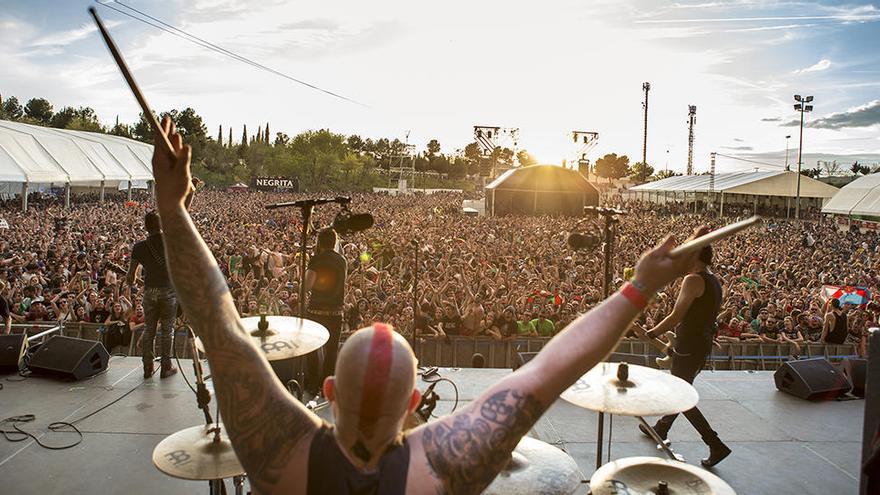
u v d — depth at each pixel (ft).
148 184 208.85
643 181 225.15
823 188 204.03
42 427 16.53
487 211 157.17
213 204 145.48
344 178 304.91
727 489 8.88
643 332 15.70
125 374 20.71
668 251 3.89
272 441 3.69
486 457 3.66
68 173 127.85
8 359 20.42
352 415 3.56
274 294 39.60
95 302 34.22
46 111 390.63
